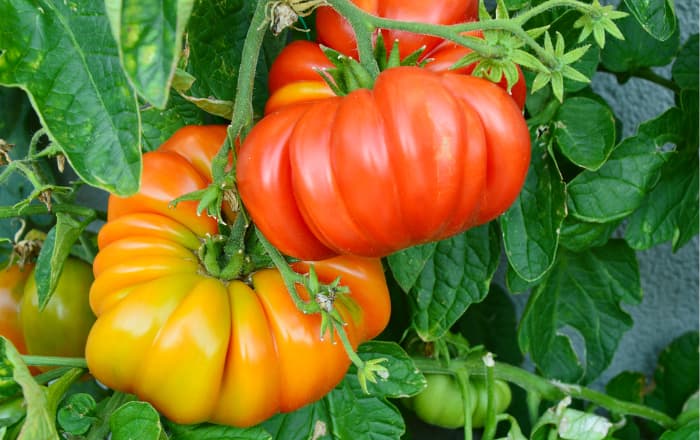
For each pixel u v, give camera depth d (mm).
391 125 594
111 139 584
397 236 613
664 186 824
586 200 792
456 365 820
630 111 914
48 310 756
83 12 594
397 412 746
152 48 551
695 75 827
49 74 590
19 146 818
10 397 690
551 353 896
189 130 702
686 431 852
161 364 642
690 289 984
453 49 659
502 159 614
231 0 720
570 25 743
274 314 658
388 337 860
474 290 777
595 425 818
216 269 664
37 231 797
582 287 889
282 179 619
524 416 944
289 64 686
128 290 663
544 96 773
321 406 746
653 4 705
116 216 687
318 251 640
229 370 653
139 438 647
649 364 1016
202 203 624
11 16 591
